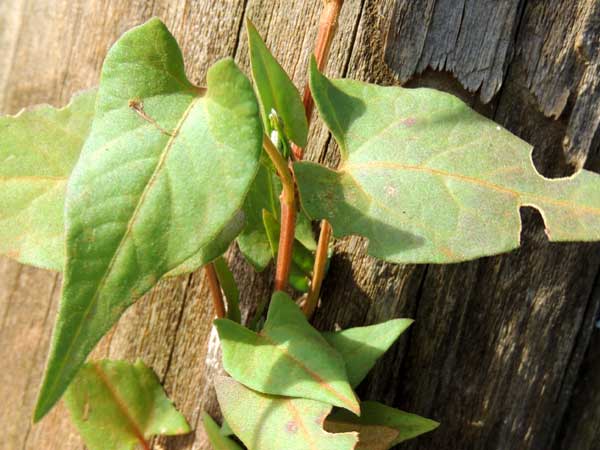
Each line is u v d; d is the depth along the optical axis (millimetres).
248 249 125
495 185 104
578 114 125
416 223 102
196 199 83
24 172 119
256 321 133
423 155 107
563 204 101
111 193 82
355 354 117
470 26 122
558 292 133
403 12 122
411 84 124
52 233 115
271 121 113
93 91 125
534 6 122
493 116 126
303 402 107
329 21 115
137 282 80
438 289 131
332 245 130
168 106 88
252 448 106
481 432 139
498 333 134
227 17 133
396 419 121
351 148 110
